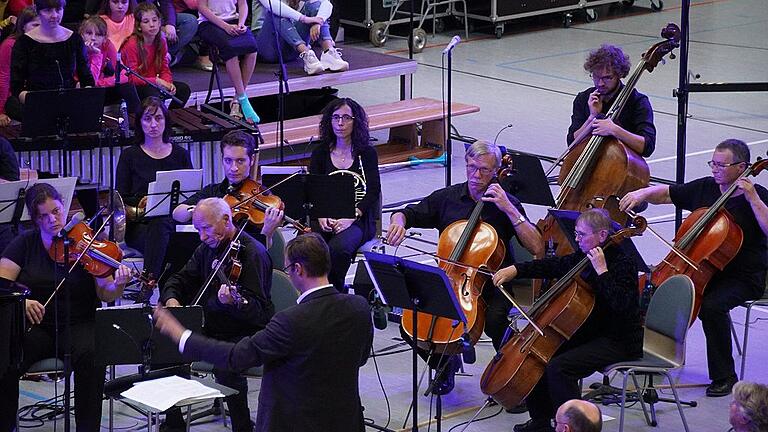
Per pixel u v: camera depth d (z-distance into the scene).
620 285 17.84
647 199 21.03
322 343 14.75
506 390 18.03
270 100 35.38
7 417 17.72
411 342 18.92
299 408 14.82
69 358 17.06
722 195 20.00
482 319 18.98
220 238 17.98
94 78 27.83
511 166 20.86
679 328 18.17
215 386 15.87
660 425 19.08
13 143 24.50
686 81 24.58
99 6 31.80
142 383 15.45
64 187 20.91
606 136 21.91
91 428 17.94
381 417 19.33
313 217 21.31
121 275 18.25
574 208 21.78
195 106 29.34
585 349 18.09
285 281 18.78
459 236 19.61
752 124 36.72
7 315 16.72
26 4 30.69
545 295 18.33
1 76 26.73
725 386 20.12
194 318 16.14
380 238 22.80
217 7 31.95
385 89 40.38
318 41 34.94
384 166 32.44
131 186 23.47
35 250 18.34
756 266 20.16
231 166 21.41
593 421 14.09
